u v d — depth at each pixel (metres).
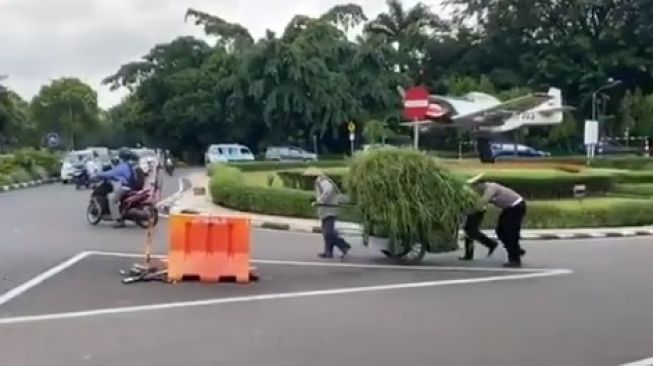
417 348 7.38
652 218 22.02
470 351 7.29
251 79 63.31
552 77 68.94
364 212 13.91
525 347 7.47
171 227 11.40
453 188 13.84
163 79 68.88
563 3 72.12
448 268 13.23
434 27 76.38
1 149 57.03
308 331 8.07
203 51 70.50
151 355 6.99
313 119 62.47
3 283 10.80
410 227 13.69
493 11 73.31
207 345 7.40
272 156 56.22
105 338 7.63
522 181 24.30
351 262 13.76
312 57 62.84
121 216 18.88
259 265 13.19
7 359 6.80
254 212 22.77
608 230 20.45
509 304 9.80
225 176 26.16
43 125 71.44
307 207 21.70
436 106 40.09
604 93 69.31
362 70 64.25
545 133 65.56
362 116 62.50
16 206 24.94
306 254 14.77
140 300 9.71
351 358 6.98
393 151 14.02
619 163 44.69
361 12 67.50
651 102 65.25
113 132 70.88
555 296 10.44
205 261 11.38
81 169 36.59
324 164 41.12
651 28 68.38
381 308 9.43
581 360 7.02
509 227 13.62
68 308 9.11
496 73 71.00
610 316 9.05
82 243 15.59
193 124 66.38
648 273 12.76
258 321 8.55
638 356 7.18
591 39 70.88
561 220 20.97
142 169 20.66
